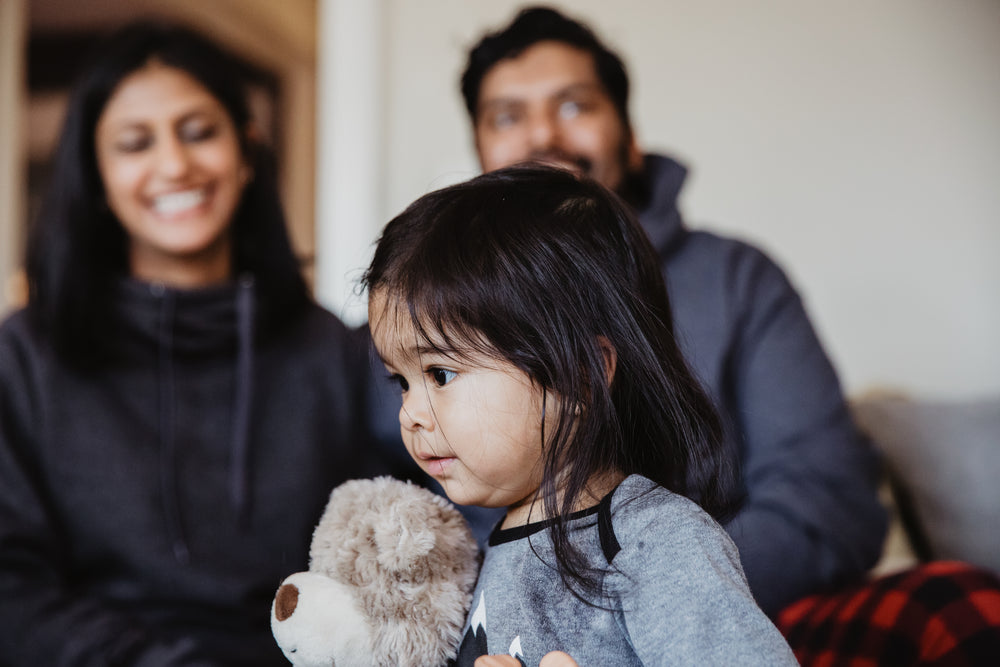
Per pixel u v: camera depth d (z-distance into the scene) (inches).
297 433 44.8
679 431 24.1
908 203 80.9
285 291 47.6
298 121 102.4
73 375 43.1
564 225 23.4
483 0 84.4
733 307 44.5
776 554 36.9
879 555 42.4
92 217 45.0
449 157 84.0
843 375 81.0
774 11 82.3
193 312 44.6
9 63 89.0
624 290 23.5
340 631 21.1
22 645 37.3
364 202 83.6
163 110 44.7
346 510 23.3
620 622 20.9
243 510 42.2
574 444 22.2
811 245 81.9
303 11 100.8
